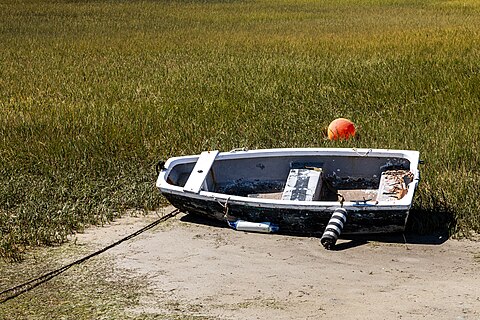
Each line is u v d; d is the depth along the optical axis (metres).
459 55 16.94
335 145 10.26
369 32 24.45
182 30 27.80
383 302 6.06
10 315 6.06
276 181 8.74
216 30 27.72
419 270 6.69
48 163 9.86
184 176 8.63
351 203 7.29
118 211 8.43
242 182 8.74
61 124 11.50
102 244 7.50
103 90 14.62
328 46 20.16
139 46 22.19
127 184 9.15
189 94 13.80
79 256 7.21
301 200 7.92
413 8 37.50
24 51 21.67
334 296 6.20
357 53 18.34
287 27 28.44
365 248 7.25
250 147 10.35
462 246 7.22
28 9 36.28
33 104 13.38
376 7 38.84
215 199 7.69
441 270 6.68
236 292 6.34
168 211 8.45
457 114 11.70
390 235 7.53
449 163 9.29
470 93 12.97
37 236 7.62
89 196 8.80
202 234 7.72
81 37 25.52
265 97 13.22
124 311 6.05
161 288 6.47
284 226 7.61
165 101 13.15
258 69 16.33
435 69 15.07
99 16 33.91
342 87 13.91
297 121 11.69
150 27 29.22
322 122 11.69
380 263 6.87
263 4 41.84
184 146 10.47
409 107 12.22
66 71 17.55
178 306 6.11
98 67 17.97
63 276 6.77
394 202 7.22
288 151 8.70
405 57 16.84
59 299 6.32
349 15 34.00
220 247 7.35
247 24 30.30
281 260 7.00
